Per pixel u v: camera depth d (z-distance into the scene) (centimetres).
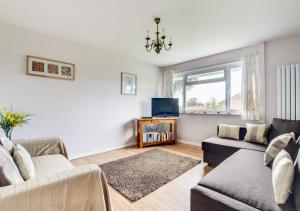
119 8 201
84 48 326
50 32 270
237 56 342
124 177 233
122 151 363
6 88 241
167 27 249
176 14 213
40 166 164
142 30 260
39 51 270
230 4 192
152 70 468
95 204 117
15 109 248
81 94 322
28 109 260
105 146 360
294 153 153
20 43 252
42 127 274
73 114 311
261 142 257
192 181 224
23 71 255
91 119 337
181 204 175
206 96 404
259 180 136
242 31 261
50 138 209
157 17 221
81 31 266
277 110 285
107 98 364
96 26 248
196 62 417
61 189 103
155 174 243
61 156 196
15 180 104
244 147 242
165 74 488
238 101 350
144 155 332
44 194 97
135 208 169
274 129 256
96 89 345
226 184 130
